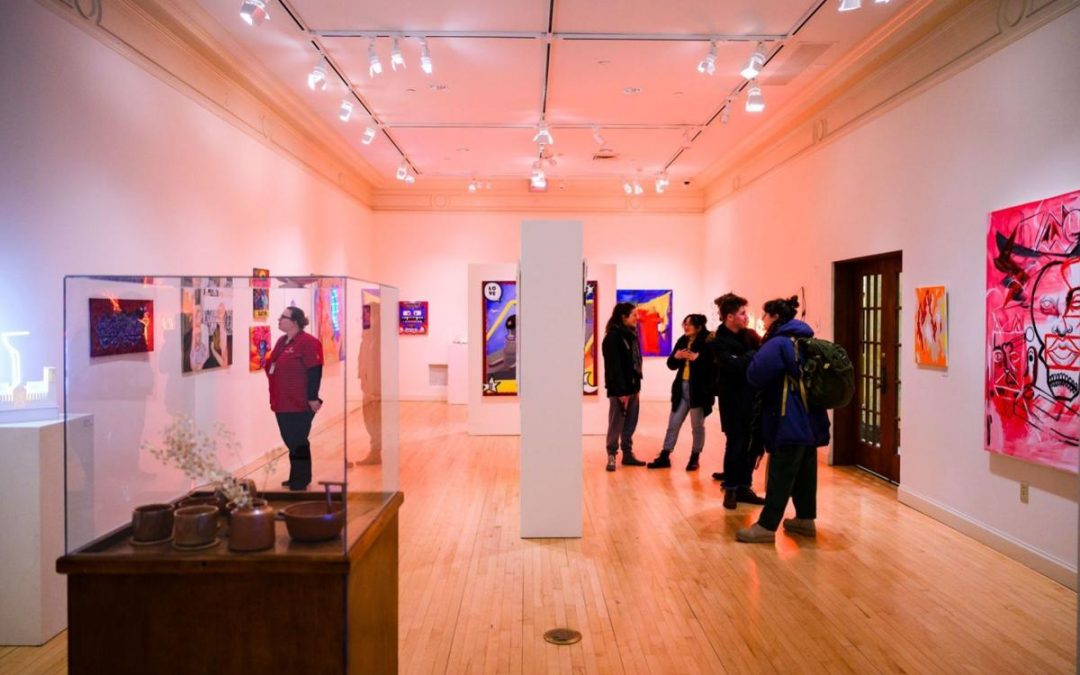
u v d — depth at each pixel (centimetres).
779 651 323
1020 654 320
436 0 524
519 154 1050
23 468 324
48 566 331
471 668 307
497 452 806
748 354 562
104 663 208
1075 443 384
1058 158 407
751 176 998
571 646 328
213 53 605
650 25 570
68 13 426
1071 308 388
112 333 221
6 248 377
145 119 515
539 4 531
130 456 219
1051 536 411
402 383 1298
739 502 581
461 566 434
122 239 487
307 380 215
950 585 400
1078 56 392
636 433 945
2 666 306
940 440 526
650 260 1295
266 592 205
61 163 421
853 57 621
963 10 496
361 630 221
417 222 1295
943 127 523
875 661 314
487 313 917
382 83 723
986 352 464
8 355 376
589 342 904
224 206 655
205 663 206
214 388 221
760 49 591
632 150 1017
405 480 669
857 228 664
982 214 478
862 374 705
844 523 522
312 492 214
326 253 997
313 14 549
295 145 858
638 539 485
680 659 316
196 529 212
